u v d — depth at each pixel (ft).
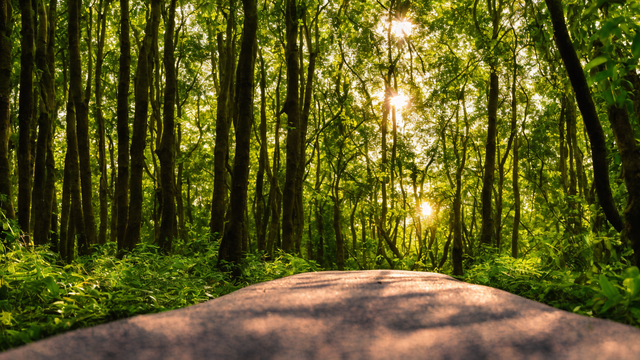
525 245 72.84
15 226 19.67
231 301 8.98
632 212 10.91
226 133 44.47
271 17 54.95
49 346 5.54
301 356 5.28
